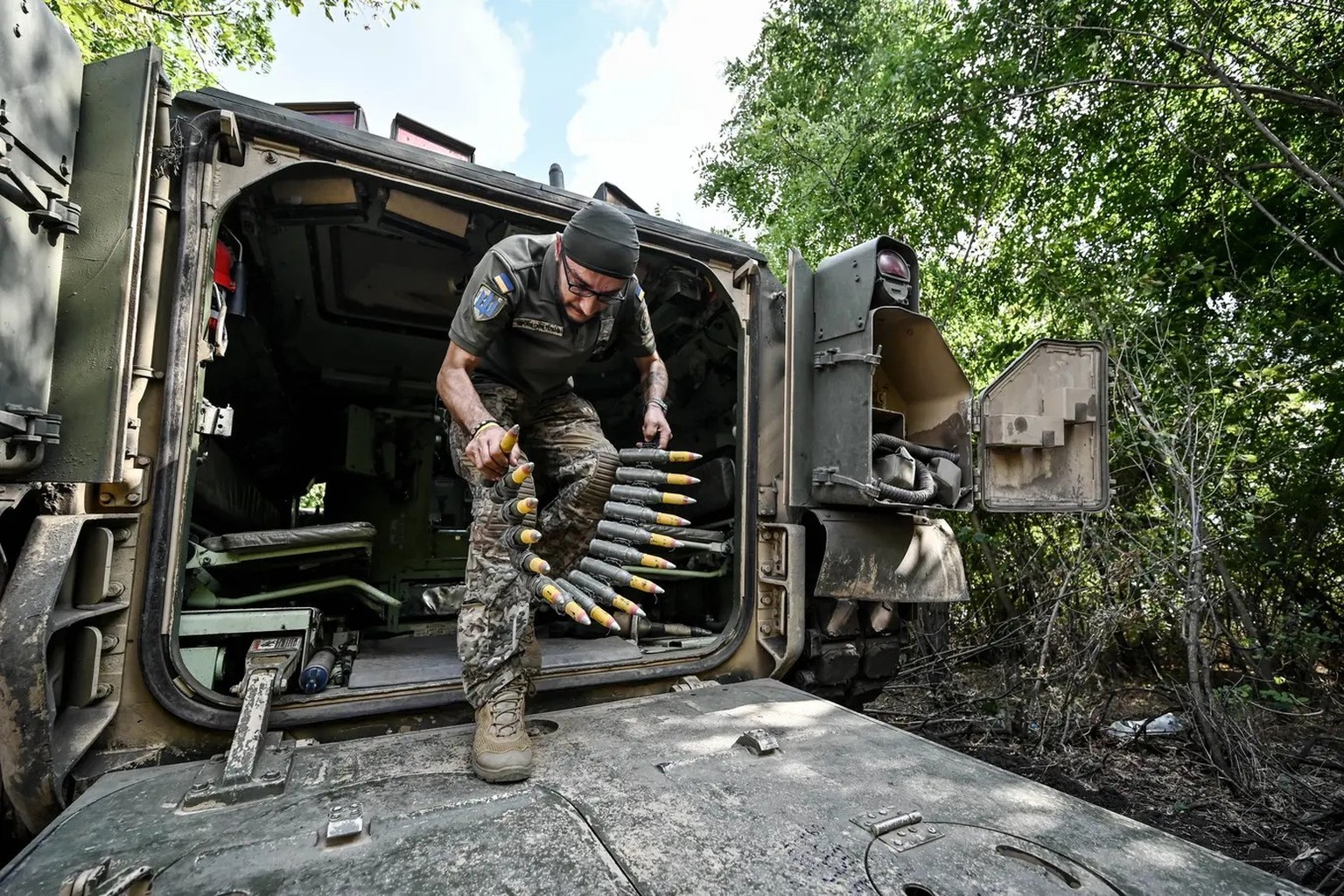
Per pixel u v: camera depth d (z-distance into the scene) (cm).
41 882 107
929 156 607
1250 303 446
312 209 265
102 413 161
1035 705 380
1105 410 252
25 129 141
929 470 252
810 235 774
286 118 206
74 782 153
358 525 250
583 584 219
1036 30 525
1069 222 569
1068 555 427
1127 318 441
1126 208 530
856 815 137
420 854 118
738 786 151
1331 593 457
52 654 154
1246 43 432
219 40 805
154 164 179
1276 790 296
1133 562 382
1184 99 506
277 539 226
